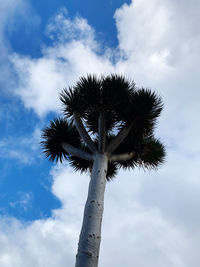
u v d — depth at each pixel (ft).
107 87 19.48
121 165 25.43
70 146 21.24
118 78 20.25
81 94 20.25
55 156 23.95
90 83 19.79
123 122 20.74
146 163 24.18
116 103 19.25
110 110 19.77
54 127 23.58
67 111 21.25
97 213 14.73
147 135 22.20
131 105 20.26
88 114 21.26
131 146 22.67
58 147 23.70
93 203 15.10
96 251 13.35
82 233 13.96
